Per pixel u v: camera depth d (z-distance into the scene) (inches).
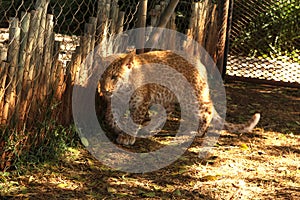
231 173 250.4
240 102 363.3
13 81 229.3
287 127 321.7
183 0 404.8
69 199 214.2
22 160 233.9
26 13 231.6
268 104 365.1
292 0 458.3
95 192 222.2
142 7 308.8
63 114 262.7
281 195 232.2
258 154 275.9
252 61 439.2
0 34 323.9
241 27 439.2
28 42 234.7
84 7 389.7
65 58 286.8
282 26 447.8
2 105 227.1
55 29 380.2
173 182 237.1
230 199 225.3
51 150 245.3
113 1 283.3
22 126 236.1
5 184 220.2
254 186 239.3
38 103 244.4
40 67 242.4
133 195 222.4
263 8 442.0
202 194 228.1
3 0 386.0
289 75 435.5
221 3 392.5
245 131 299.4
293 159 272.8
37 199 211.5
